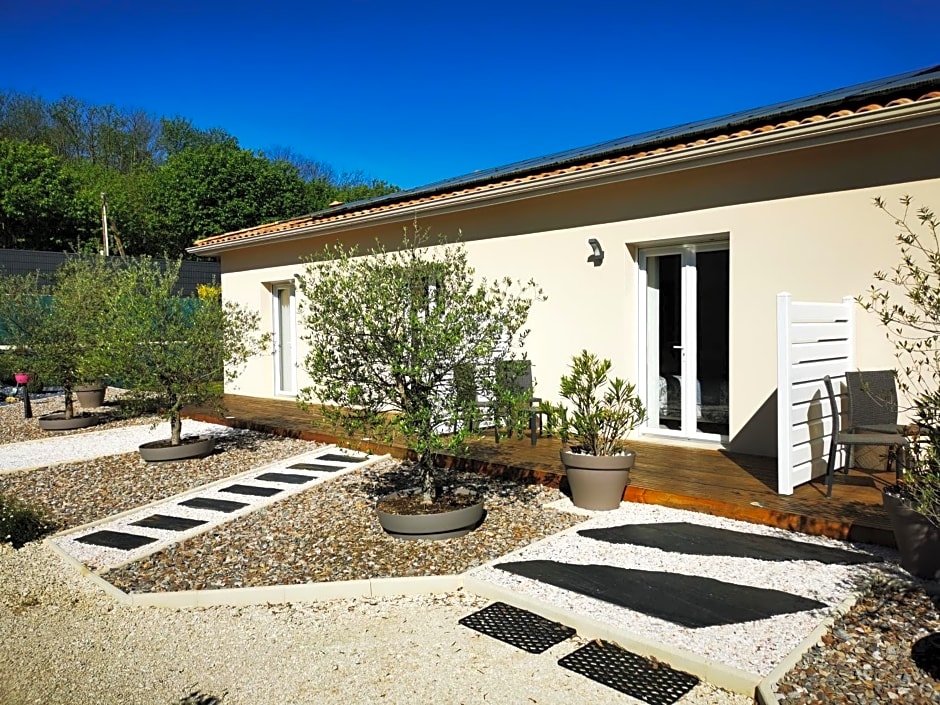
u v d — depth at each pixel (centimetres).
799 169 629
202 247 1332
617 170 700
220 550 503
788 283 641
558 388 826
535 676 305
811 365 549
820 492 532
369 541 497
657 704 280
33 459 832
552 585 396
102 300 1030
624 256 761
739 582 388
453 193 877
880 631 319
